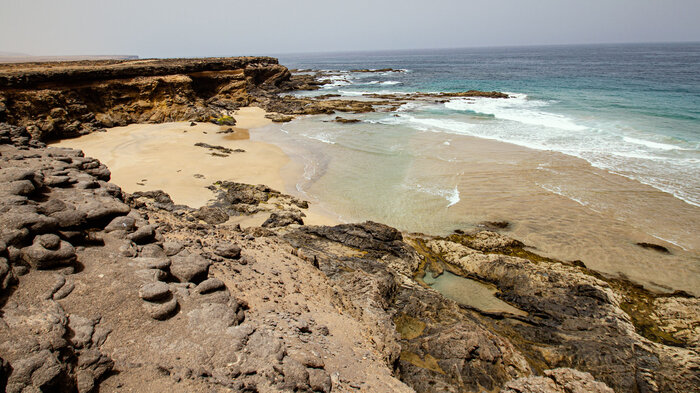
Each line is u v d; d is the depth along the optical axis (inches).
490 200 751.7
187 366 194.1
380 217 711.7
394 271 505.4
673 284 497.7
